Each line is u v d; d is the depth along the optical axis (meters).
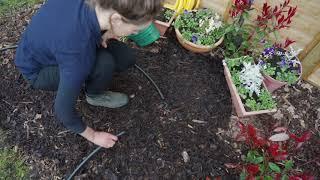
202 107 2.21
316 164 2.13
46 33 1.34
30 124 2.06
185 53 2.41
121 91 2.20
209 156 2.06
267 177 1.89
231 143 2.12
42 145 2.00
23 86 2.17
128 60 1.97
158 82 2.27
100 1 1.15
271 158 2.01
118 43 1.89
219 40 2.31
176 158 2.02
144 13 1.17
